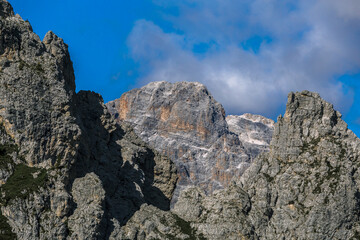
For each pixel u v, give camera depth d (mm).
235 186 175000
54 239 138875
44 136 152625
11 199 139500
